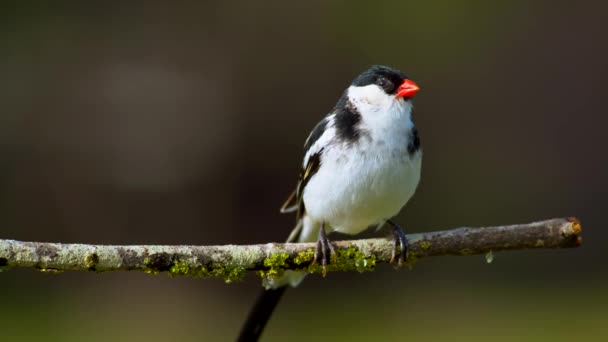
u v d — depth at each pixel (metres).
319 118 16.27
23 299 13.37
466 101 16.84
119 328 12.67
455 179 16.58
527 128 16.95
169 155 15.93
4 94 15.46
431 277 15.01
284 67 16.41
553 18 17.08
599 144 16.95
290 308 13.45
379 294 14.27
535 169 16.80
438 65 16.75
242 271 5.62
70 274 14.17
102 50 16.06
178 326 13.46
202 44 16.36
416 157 6.36
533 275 15.15
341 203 6.43
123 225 15.59
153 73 16.17
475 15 16.94
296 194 7.28
